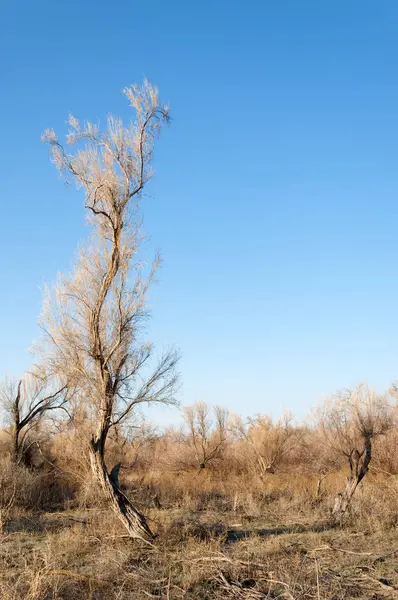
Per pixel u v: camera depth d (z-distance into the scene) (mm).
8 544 12477
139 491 20781
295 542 12328
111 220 13203
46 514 16547
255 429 30812
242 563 10227
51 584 9039
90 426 15812
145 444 31109
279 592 8914
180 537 12820
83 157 13203
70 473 19828
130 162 13289
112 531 12977
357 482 15922
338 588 8930
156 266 13414
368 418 16656
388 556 11016
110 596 8836
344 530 13703
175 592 9047
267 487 22906
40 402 22328
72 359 13039
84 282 13102
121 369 13117
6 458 20484
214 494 21672
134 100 13320
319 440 24844
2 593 8445
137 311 13148
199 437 32656
